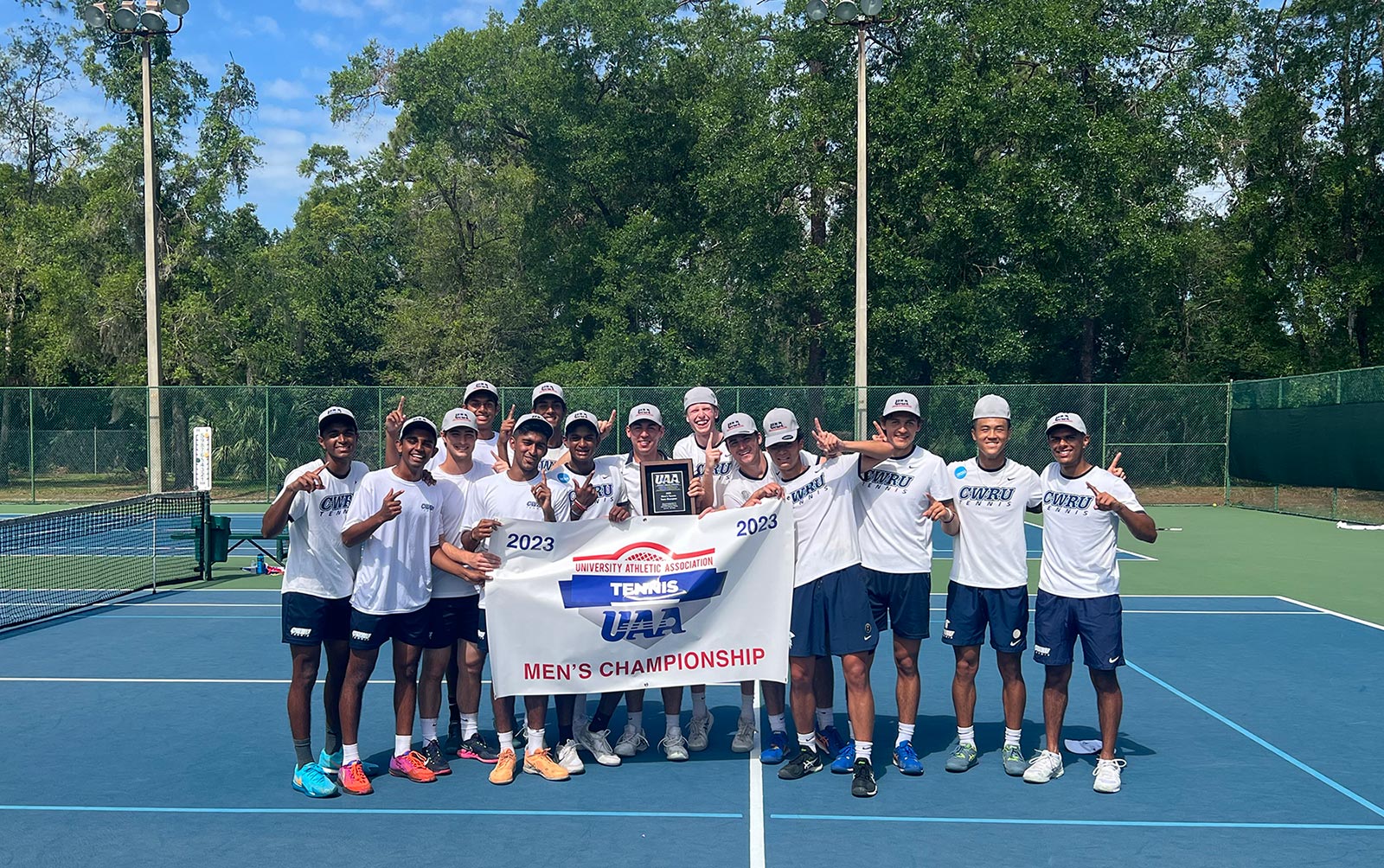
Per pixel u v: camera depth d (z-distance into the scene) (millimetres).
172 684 8508
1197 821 5539
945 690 8383
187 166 34250
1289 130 34031
